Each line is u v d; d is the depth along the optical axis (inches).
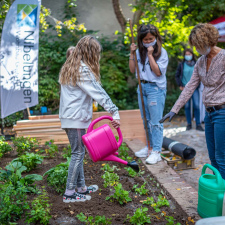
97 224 108.8
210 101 123.3
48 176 147.9
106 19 419.2
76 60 120.1
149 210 125.3
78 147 124.7
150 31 171.0
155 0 343.0
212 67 120.8
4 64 231.8
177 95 402.9
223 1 343.6
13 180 133.6
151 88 179.2
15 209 115.1
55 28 372.5
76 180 129.5
